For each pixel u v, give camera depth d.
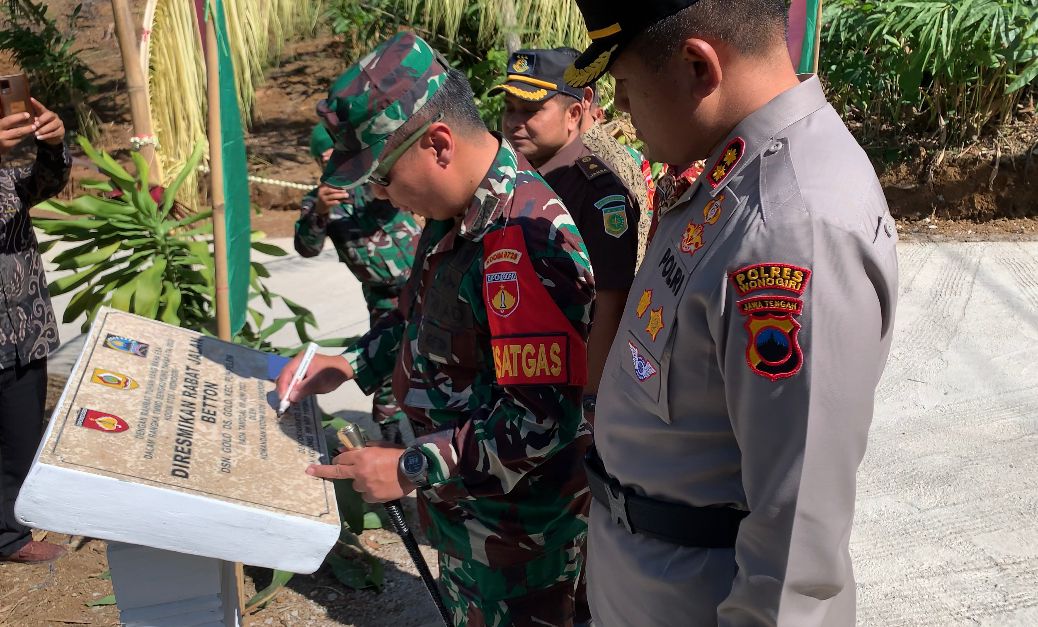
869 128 6.37
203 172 4.43
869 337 1.10
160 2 4.05
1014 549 2.94
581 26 6.38
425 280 1.80
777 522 1.11
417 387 1.82
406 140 1.59
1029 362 4.12
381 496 1.61
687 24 1.18
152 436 1.46
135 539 1.32
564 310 1.60
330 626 2.70
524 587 1.88
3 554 2.98
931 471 3.38
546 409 1.59
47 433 1.37
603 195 2.46
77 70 8.90
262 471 1.47
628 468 1.35
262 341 3.37
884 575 2.85
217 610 1.58
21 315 2.87
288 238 6.30
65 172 2.93
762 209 1.13
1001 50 5.77
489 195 1.62
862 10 6.15
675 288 1.22
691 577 1.29
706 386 1.21
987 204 5.94
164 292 3.17
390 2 7.20
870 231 1.11
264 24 6.10
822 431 1.08
